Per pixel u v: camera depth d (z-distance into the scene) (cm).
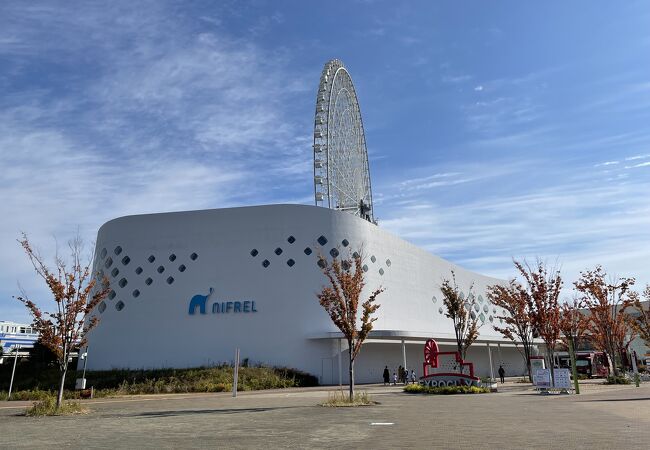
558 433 1191
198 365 4466
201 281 4662
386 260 4928
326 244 4594
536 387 2994
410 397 2602
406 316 5012
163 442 1131
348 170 5397
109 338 4666
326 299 2414
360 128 5878
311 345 4378
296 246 4603
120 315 4703
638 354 7494
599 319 4294
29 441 1170
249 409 2014
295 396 2830
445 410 1853
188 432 1306
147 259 4806
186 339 4547
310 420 1562
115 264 4853
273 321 4462
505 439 1109
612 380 3666
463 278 6131
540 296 3391
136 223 4922
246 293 4566
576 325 4188
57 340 2006
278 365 4334
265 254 4628
